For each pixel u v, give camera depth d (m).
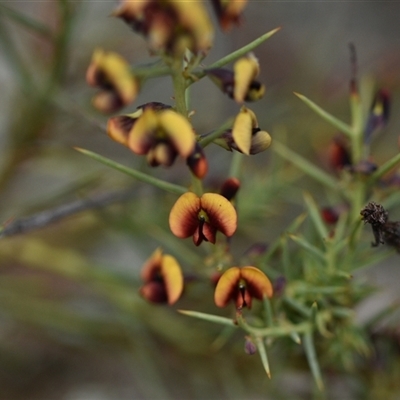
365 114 0.29
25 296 0.36
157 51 0.21
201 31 0.20
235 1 0.22
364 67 0.48
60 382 0.41
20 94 0.35
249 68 0.22
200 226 0.22
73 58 0.36
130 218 0.33
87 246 0.40
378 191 0.27
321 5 0.50
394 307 0.27
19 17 0.31
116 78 0.21
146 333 0.34
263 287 0.23
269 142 0.22
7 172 0.36
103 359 0.41
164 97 0.44
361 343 0.27
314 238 0.28
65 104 0.32
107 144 0.39
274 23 0.49
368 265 0.26
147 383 0.36
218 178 0.36
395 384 0.29
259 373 0.32
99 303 0.40
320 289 0.26
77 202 0.30
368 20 0.51
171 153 0.21
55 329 0.35
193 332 0.33
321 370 0.30
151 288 0.25
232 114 0.43
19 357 0.40
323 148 0.38
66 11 0.31
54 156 0.36
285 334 0.25
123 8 0.20
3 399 0.40
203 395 0.36
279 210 0.39
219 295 0.23
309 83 0.43
